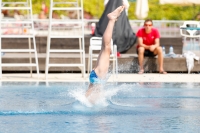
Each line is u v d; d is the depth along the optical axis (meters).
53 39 30.27
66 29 37.31
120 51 29.05
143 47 26.97
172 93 18.78
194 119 13.13
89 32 34.56
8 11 53.16
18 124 12.34
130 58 27.48
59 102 16.02
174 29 35.34
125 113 14.03
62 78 24.55
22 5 53.06
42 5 53.31
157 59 27.56
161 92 19.06
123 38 29.05
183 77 25.31
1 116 13.51
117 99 16.95
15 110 14.43
